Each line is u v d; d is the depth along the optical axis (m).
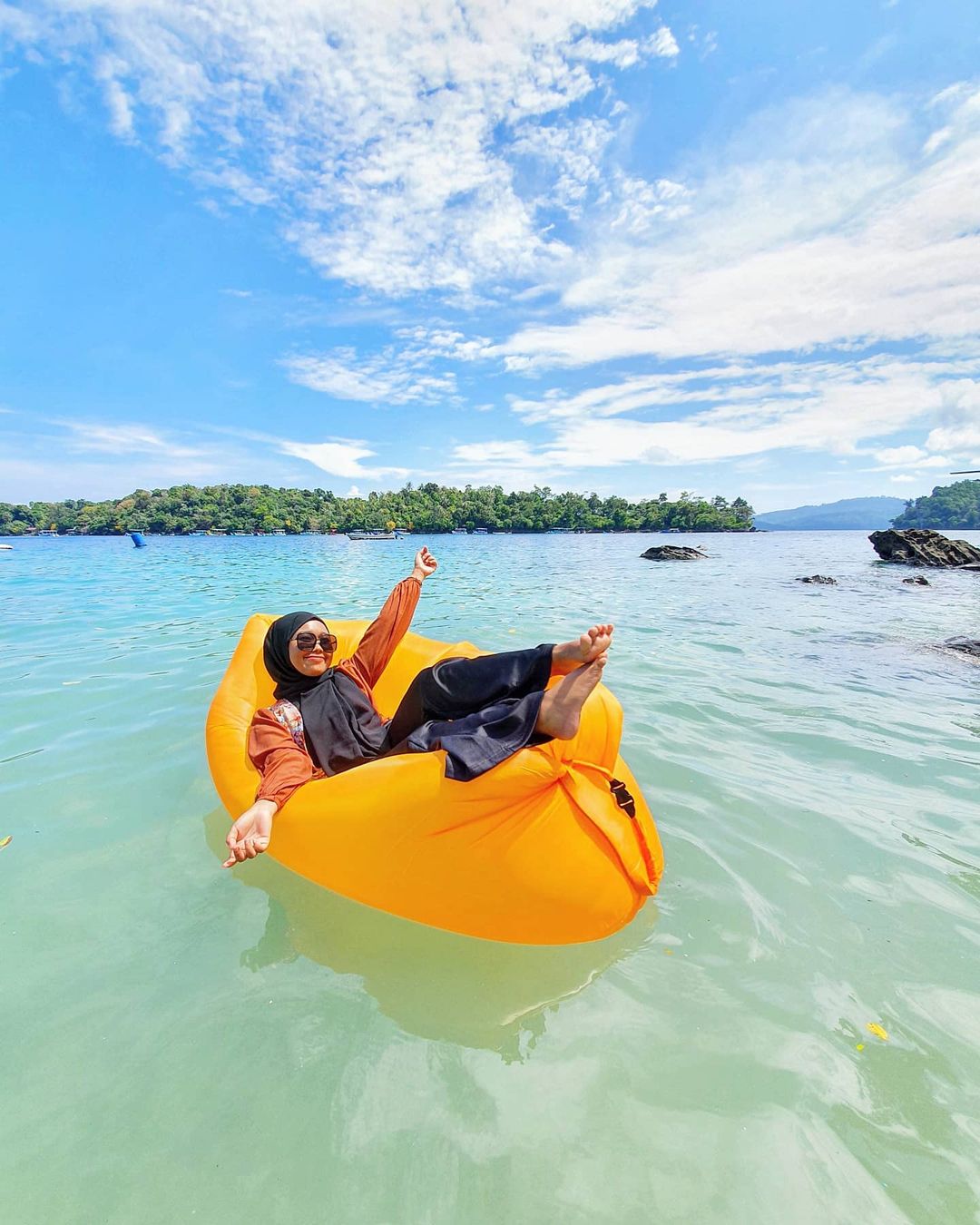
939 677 4.72
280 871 2.15
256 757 2.19
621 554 26.16
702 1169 1.18
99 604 8.96
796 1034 1.48
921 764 3.05
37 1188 1.16
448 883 1.76
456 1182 1.17
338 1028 1.52
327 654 2.43
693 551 21.00
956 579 13.59
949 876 2.11
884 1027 1.49
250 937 1.84
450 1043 1.48
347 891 1.88
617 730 2.05
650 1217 1.10
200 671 4.78
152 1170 1.20
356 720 2.46
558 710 1.77
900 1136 1.24
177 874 2.15
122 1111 1.31
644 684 4.44
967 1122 1.26
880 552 19.77
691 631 6.73
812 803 2.63
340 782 1.97
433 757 1.84
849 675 4.76
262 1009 1.58
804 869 2.15
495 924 1.75
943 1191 1.13
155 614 7.91
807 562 20.06
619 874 1.86
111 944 1.81
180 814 2.56
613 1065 1.41
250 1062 1.43
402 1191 1.15
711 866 2.16
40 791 2.77
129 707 3.89
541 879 1.74
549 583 12.53
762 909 1.94
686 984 1.64
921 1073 1.37
